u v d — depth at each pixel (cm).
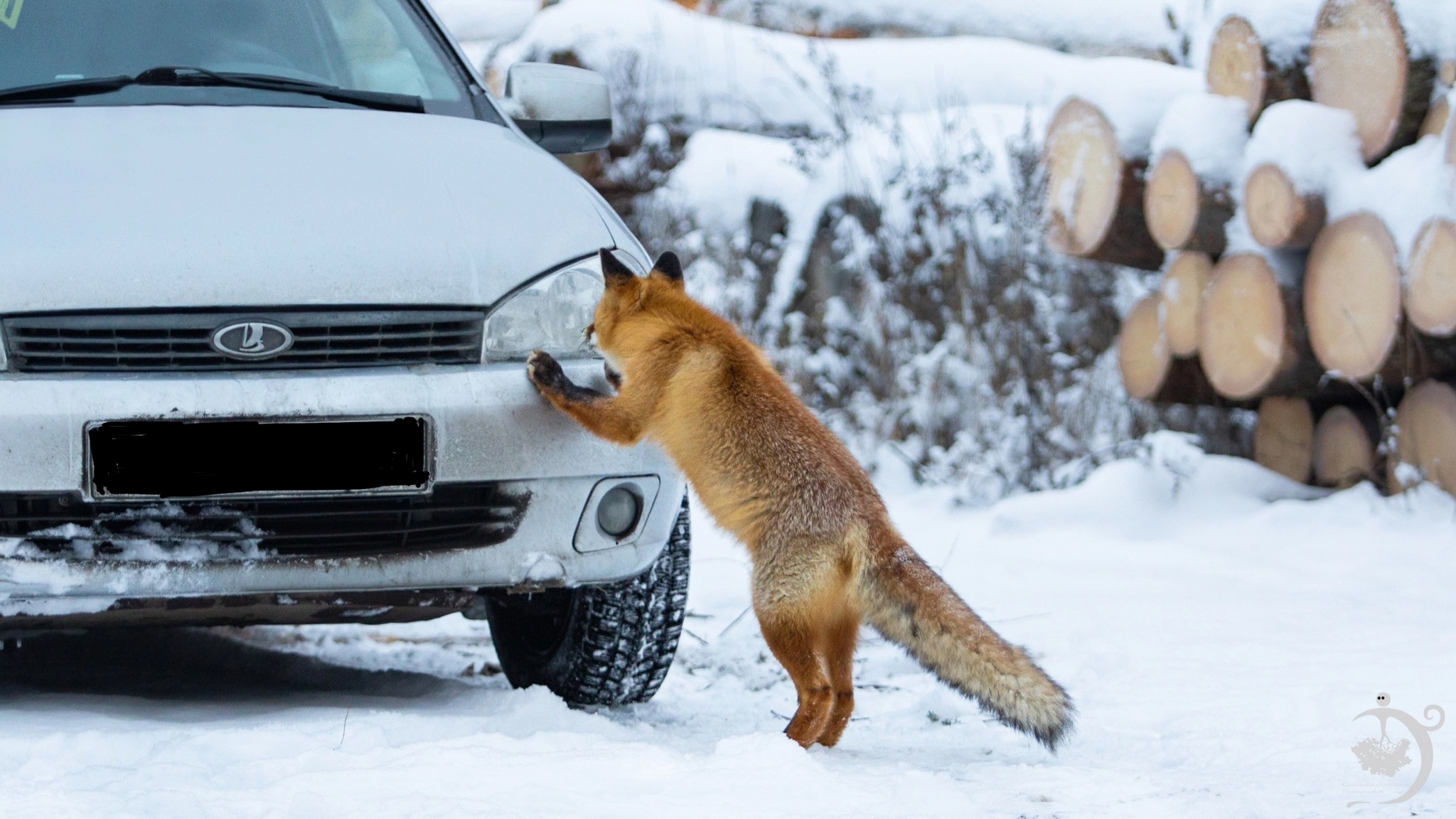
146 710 618
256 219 599
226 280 571
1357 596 973
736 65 1912
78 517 556
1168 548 1168
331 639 952
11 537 548
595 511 618
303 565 576
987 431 1499
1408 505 1176
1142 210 1370
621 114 1847
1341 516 1182
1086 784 521
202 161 642
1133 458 1360
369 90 786
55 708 609
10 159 630
